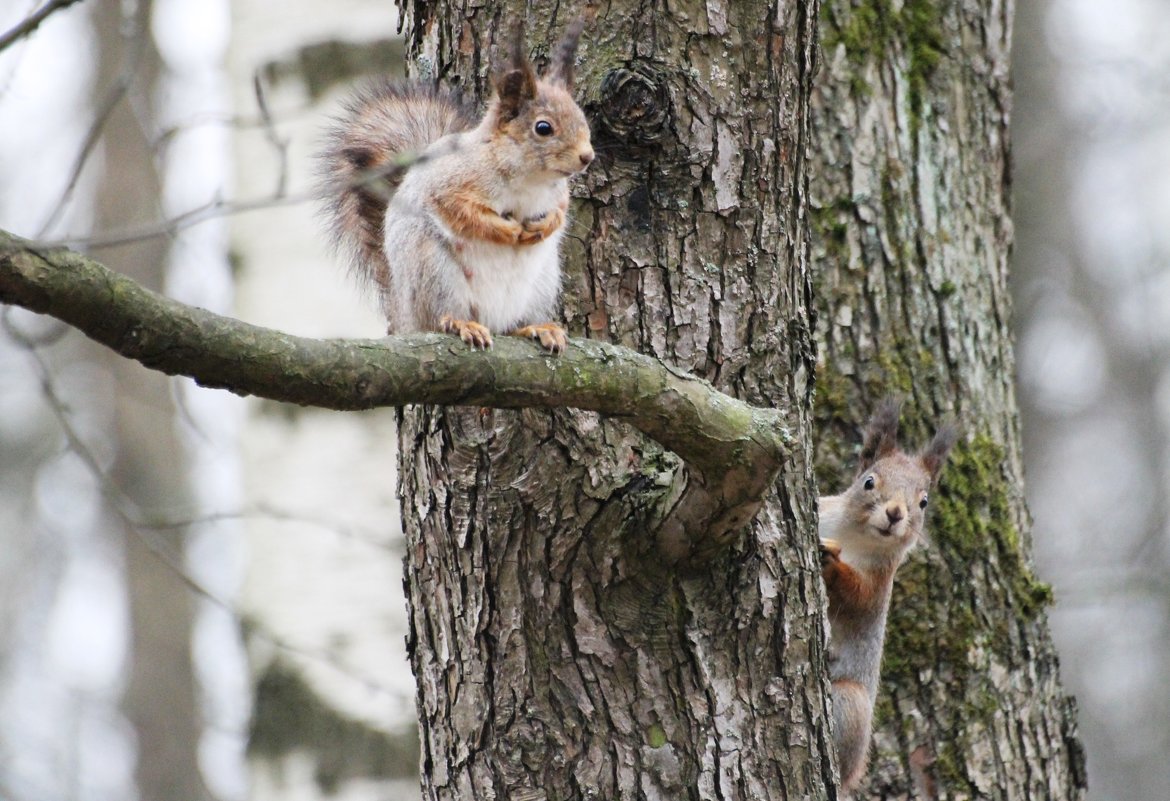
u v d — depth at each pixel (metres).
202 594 9.55
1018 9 22.52
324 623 11.71
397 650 11.62
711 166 7.36
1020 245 22.52
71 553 26.53
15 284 5.12
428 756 7.52
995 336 11.50
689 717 7.11
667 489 6.93
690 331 7.32
